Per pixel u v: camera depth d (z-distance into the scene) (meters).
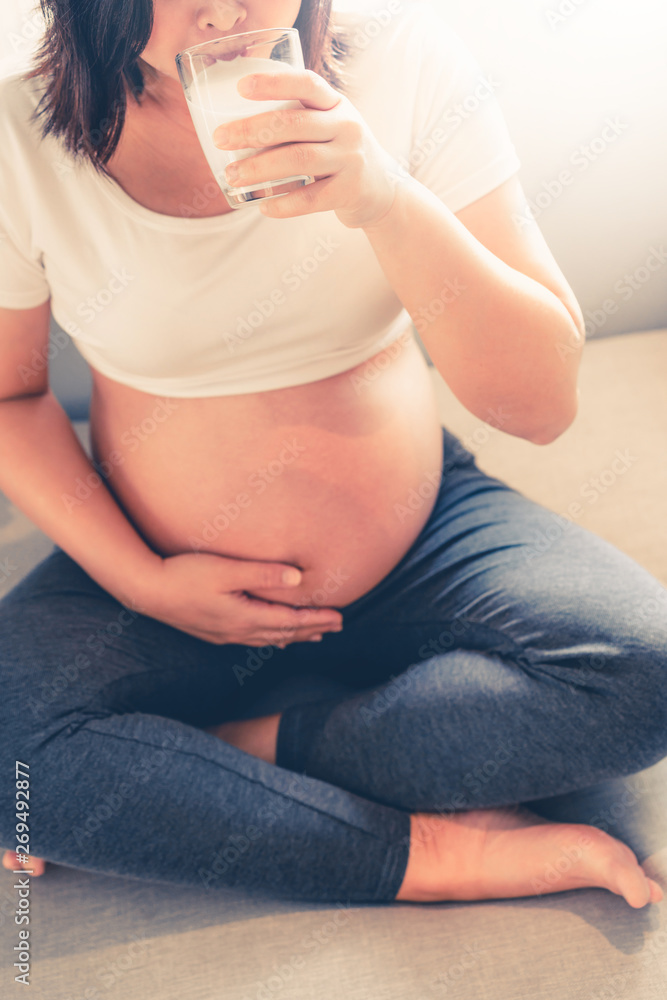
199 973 0.65
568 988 0.60
